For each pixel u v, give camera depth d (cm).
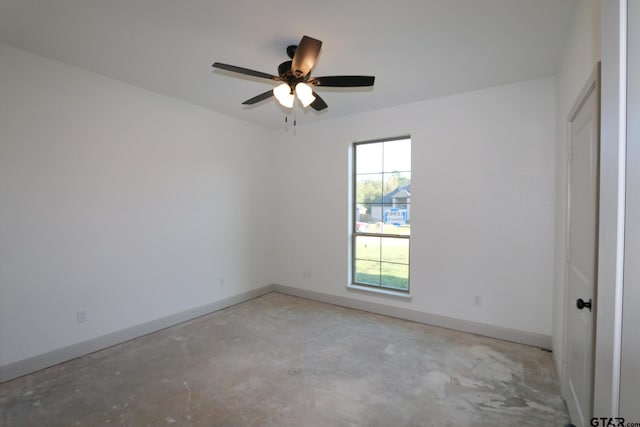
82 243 282
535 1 188
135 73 290
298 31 222
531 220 302
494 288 321
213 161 399
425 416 202
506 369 258
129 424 194
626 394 75
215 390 229
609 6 82
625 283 76
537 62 264
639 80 70
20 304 248
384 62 266
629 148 74
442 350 293
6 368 240
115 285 305
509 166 312
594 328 148
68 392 226
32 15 203
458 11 198
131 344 305
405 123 369
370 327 348
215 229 403
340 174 422
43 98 258
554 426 192
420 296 363
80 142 280
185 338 319
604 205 86
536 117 299
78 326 279
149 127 331
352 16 204
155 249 338
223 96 348
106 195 298
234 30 221
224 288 415
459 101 337
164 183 346
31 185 252
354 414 204
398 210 388
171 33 225
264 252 478
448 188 344
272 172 488
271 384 237
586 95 166
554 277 283
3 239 240
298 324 357
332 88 325
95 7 195
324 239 438
